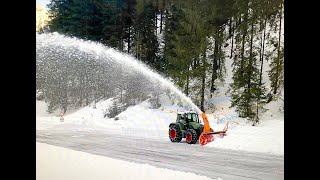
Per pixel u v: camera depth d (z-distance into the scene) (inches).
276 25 1269.7
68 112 1476.4
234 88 1067.9
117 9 1517.0
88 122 1087.0
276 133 587.8
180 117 613.0
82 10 1540.4
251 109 982.4
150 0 1434.5
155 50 1445.6
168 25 1341.0
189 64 1163.9
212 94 1200.8
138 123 994.7
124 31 1536.7
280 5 1141.1
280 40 1222.3
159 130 822.5
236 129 669.3
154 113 1098.7
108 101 1348.4
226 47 1455.5
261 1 1138.0
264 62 1268.5
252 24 1131.3
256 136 572.7
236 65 1197.1
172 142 595.8
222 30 1211.9
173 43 1194.0
